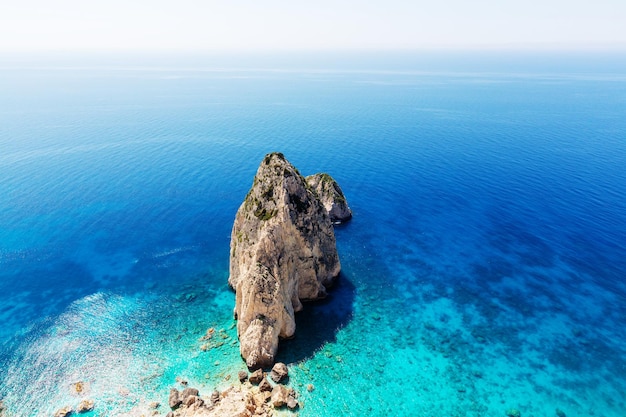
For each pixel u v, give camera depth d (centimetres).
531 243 5988
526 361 3869
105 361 3756
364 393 3466
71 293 4794
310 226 4516
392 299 4762
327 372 3662
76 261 5484
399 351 3959
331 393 3444
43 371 3634
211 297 4716
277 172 4450
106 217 6794
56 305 4569
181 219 6769
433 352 3962
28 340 4016
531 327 4322
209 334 4097
